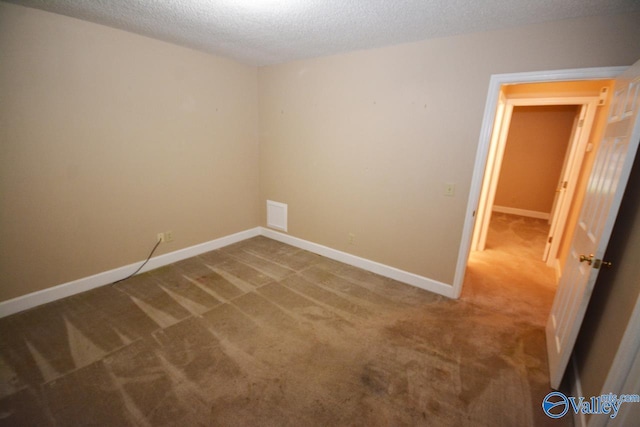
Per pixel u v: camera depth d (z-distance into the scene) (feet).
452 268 8.62
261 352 6.28
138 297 8.27
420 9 6.01
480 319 7.71
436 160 8.27
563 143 17.83
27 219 7.25
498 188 20.30
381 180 9.46
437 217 8.59
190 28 7.63
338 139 10.15
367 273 10.19
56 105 7.27
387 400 5.19
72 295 8.25
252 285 9.14
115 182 8.66
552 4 5.47
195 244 11.23
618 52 5.77
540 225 17.33
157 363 5.89
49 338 6.50
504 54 6.86
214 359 6.04
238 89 11.42
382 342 6.70
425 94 8.09
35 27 6.71
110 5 6.37
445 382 5.61
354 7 6.03
